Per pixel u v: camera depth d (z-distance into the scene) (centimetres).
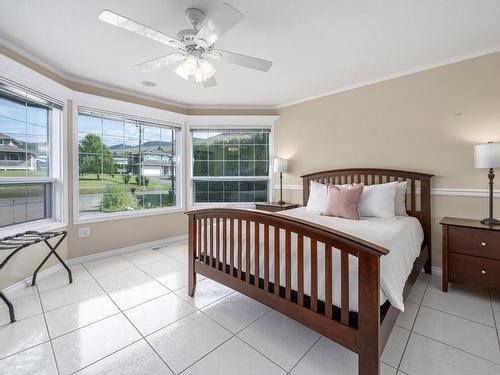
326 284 136
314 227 136
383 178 303
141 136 375
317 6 174
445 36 213
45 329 176
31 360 148
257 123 418
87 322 185
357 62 261
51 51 235
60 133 285
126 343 163
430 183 271
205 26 152
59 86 272
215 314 197
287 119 402
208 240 224
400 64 267
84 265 300
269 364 146
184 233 418
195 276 224
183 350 157
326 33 207
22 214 253
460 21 192
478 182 247
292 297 156
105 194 338
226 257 198
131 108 349
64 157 288
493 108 237
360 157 323
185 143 416
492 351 155
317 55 245
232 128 422
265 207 381
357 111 324
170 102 391
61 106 285
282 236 179
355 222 231
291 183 400
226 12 139
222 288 242
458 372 139
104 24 194
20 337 167
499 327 179
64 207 289
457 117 255
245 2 170
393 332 174
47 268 268
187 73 202
